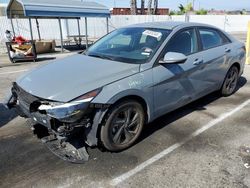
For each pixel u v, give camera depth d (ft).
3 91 20.25
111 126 10.50
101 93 9.86
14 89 11.82
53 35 70.13
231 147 11.60
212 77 15.64
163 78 12.00
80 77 10.51
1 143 11.96
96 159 10.66
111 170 9.98
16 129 13.39
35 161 10.57
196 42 14.37
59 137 9.81
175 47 12.91
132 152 11.20
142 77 11.16
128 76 10.83
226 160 10.60
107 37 15.24
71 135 10.00
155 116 12.41
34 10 39.83
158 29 13.60
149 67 11.57
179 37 13.30
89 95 9.62
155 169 10.06
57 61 13.19
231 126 13.69
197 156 10.91
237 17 104.63
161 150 11.37
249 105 16.67
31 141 12.17
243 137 12.51
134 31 14.21
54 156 10.91
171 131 13.06
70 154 10.34
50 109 9.38
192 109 15.88
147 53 12.14
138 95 10.99
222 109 15.96
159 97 12.13
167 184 9.23
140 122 11.68
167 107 12.88
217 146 11.68
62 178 9.53
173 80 12.58
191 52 13.88
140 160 10.64
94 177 9.59
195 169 10.04
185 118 14.58
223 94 17.97
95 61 12.28
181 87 13.25
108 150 11.01
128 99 10.80
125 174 9.77
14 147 11.63
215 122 14.14
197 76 14.19
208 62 14.78
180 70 12.84
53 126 9.55
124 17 79.61
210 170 9.97
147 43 12.78
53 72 11.39
